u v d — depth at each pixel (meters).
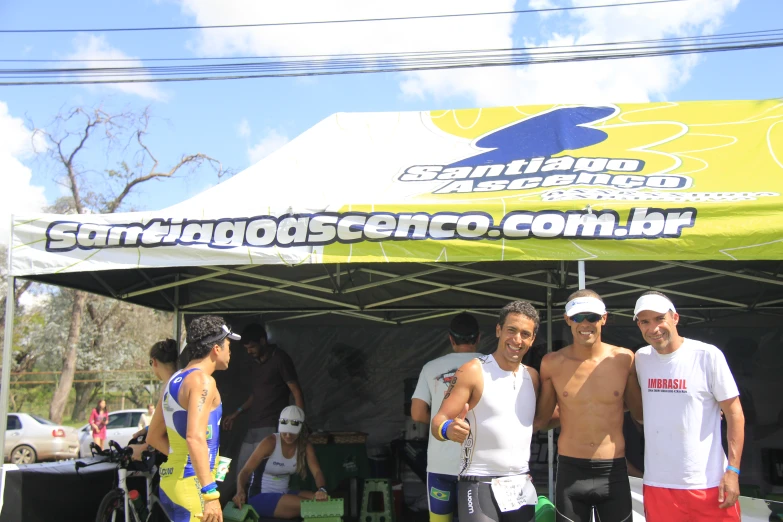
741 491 6.18
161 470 3.80
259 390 6.39
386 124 7.21
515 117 6.99
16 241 4.54
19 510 4.87
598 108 6.95
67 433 17.16
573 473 3.54
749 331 7.86
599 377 3.57
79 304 25.95
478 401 3.50
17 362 31.39
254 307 7.94
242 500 5.19
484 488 3.43
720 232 3.92
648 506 3.47
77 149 27.03
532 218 4.11
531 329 3.50
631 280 6.87
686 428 3.37
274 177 5.78
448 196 4.77
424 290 7.48
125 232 4.46
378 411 8.20
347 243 4.26
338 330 8.36
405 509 6.53
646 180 4.89
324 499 5.16
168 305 7.87
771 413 7.60
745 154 5.32
